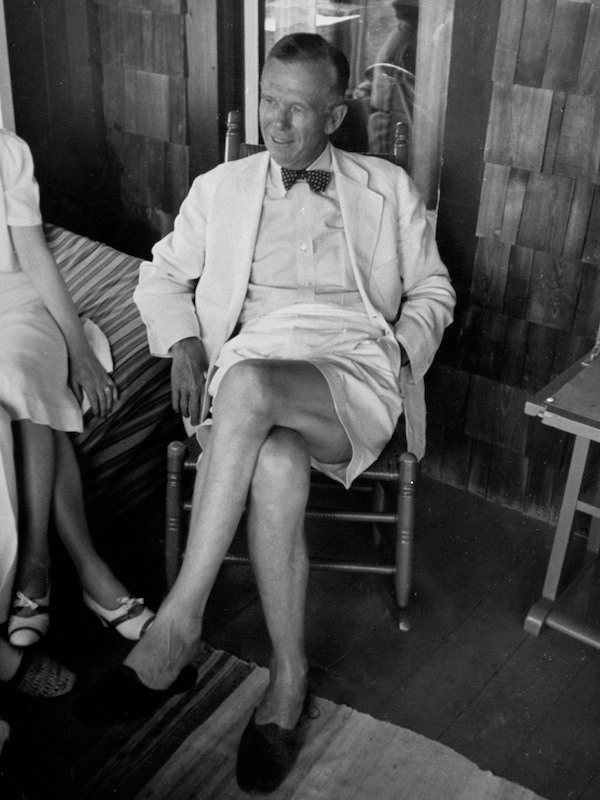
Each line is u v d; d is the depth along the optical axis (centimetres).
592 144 208
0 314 212
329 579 229
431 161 248
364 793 170
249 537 175
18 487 195
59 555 226
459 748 182
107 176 304
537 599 223
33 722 184
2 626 204
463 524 251
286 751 173
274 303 205
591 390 192
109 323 239
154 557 234
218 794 170
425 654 206
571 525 205
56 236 272
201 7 254
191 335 208
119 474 236
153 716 186
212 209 208
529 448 247
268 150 201
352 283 206
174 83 271
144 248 308
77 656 202
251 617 216
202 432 200
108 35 278
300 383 179
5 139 208
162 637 169
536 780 175
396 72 243
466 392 252
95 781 172
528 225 225
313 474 228
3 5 288
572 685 199
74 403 210
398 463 199
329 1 246
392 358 200
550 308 229
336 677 199
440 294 215
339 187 205
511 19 209
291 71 187
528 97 213
